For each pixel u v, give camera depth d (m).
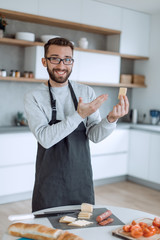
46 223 1.57
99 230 1.50
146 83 5.62
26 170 4.11
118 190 4.77
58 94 1.93
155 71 5.47
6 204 4.00
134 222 1.55
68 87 1.97
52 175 1.86
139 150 5.05
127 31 5.23
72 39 4.97
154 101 5.50
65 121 1.66
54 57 1.76
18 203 4.05
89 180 1.96
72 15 4.57
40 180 1.89
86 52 4.73
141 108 5.73
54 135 1.67
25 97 1.91
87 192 1.95
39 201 1.88
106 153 4.92
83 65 4.71
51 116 1.90
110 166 5.00
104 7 4.90
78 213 1.69
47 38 4.34
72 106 1.94
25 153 4.09
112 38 5.29
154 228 1.49
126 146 5.18
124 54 5.20
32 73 4.29
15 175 4.02
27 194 4.22
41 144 1.76
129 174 5.25
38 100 1.88
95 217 1.65
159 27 5.39
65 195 1.89
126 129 5.14
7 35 4.33
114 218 1.64
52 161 1.87
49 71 1.81
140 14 5.37
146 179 4.98
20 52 4.46
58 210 1.75
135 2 4.78
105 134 1.84
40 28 4.62
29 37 4.20
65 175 1.87
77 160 1.90
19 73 4.23
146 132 4.92
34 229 1.42
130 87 5.86
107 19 4.96
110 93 5.55
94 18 4.82
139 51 5.44
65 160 1.87
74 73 4.62
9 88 4.47
